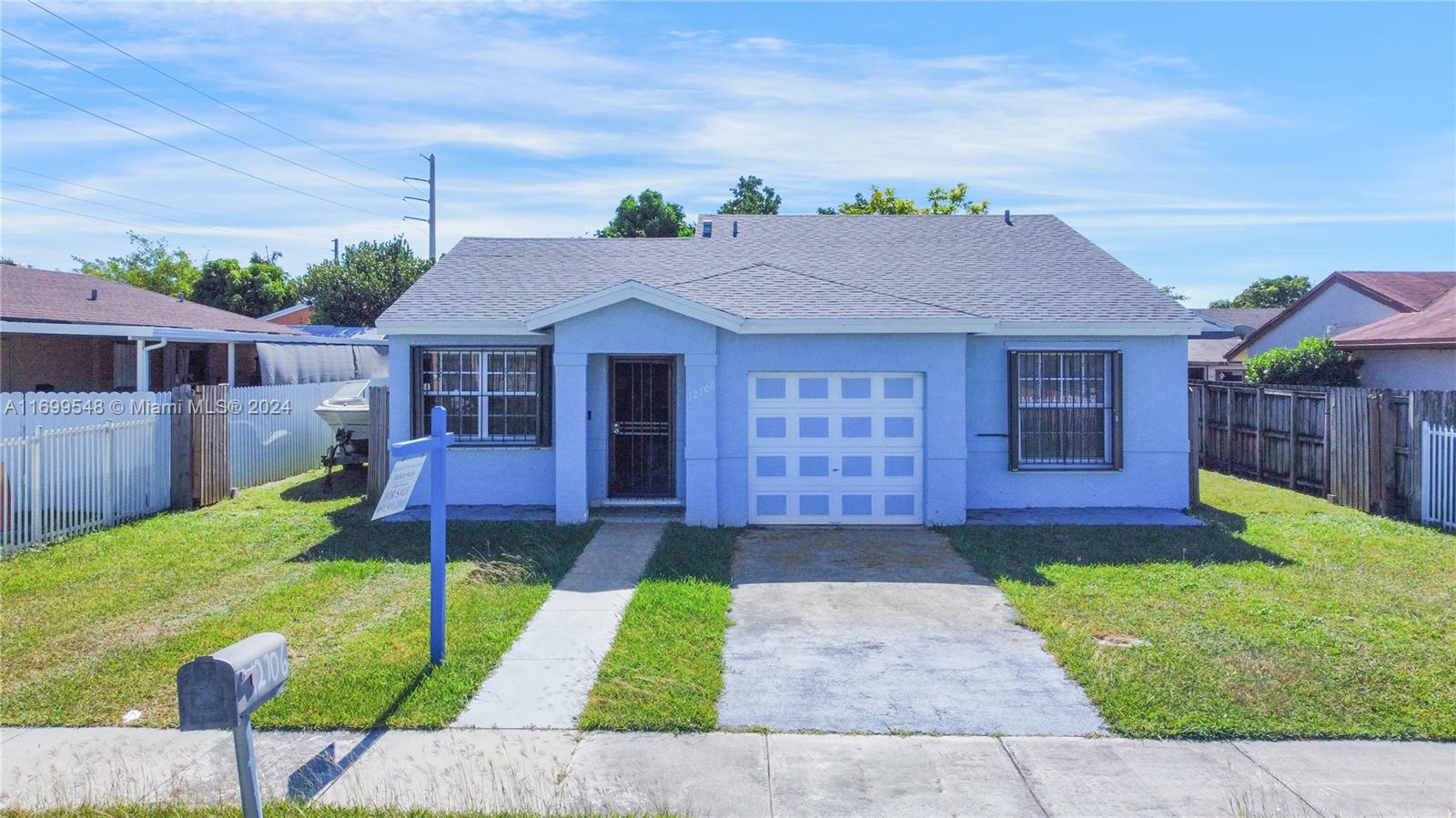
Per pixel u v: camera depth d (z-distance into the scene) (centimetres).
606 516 1272
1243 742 579
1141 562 1023
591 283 1446
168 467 1348
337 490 1534
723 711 630
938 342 1243
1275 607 842
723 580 960
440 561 703
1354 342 1845
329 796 511
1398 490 1314
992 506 1341
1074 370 1337
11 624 796
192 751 569
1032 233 1680
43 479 1100
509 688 667
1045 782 530
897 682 682
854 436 1265
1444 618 808
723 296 1299
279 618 812
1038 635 784
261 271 4353
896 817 491
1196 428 1366
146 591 899
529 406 1361
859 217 1780
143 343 1803
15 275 1941
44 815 492
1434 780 528
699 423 1227
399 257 3831
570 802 505
